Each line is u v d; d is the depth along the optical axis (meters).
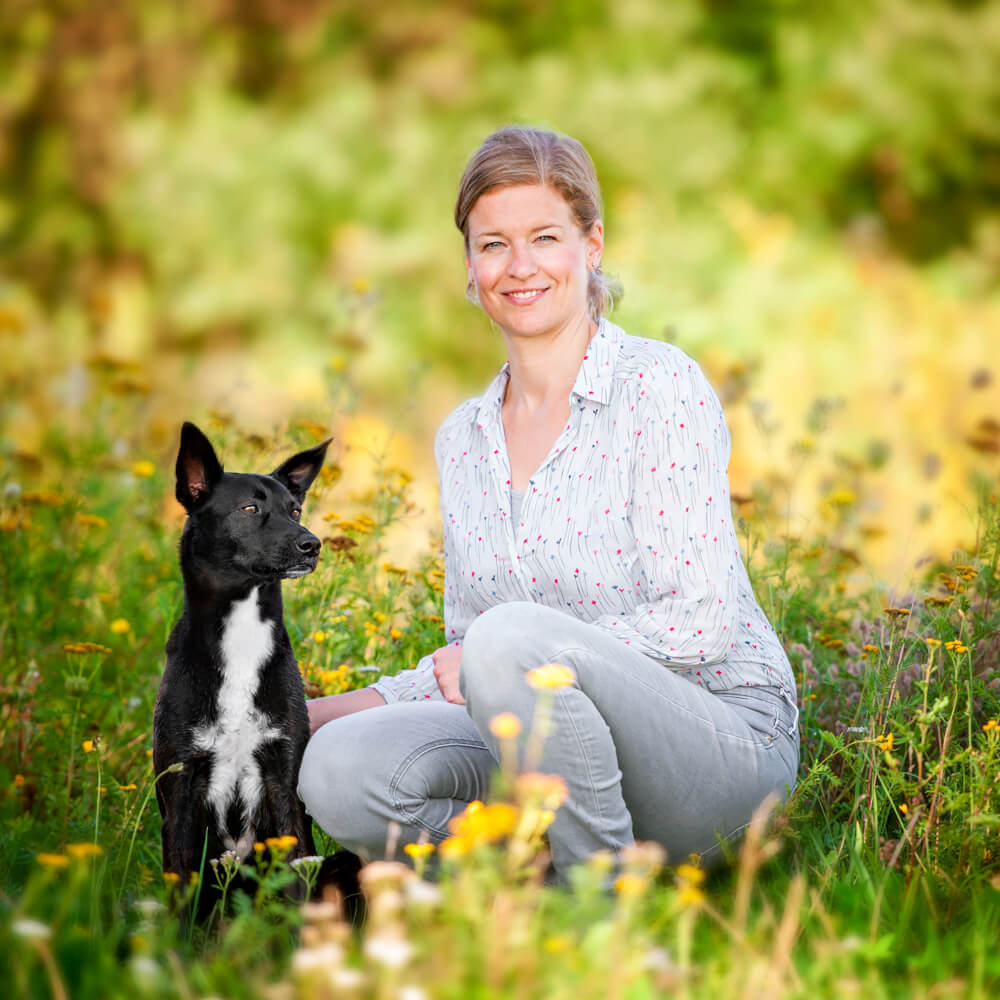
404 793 4.45
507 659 4.14
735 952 3.52
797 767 4.84
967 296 17.17
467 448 5.13
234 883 5.38
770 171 17.73
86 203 18.33
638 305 13.89
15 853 4.91
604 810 4.20
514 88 17.77
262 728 5.36
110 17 18.39
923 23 18.11
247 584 5.40
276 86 18.47
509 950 3.07
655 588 4.57
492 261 4.84
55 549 7.19
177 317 17.62
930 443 13.27
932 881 4.18
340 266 17.31
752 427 13.34
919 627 5.53
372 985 3.02
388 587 6.68
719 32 18.38
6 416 10.87
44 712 6.13
